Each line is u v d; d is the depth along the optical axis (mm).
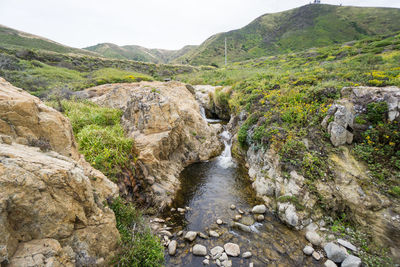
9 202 3178
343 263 5832
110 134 9727
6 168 3273
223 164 13086
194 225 7672
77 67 42375
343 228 6922
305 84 13617
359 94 9531
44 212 3605
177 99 15383
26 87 22672
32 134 4703
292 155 8828
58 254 3547
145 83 20656
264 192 9227
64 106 13695
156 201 8750
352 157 8320
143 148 10359
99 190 5941
